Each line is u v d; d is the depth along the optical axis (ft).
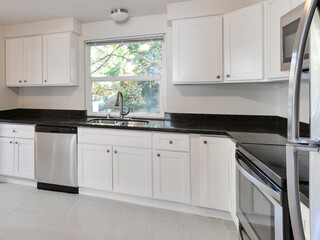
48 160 8.27
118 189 7.50
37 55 9.59
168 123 8.01
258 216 3.68
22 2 7.77
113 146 7.47
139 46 9.45
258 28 6.28
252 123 7.98
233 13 6.79
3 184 9.05
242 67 6.67
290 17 4.58
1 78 9.95
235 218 5.63
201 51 7.30
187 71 7.48
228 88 8.23
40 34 9.52
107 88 9.98
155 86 9.38
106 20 9.45
